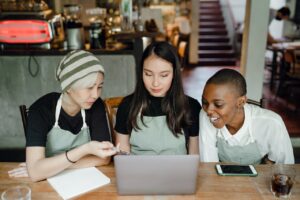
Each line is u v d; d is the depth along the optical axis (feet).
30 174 4.47
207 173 4.68
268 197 4.10
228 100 4.64
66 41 11.66
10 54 10.70
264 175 4.63
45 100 5.14
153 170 3.99
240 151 5.41
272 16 22.41
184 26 25.89
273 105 16.08
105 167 4.87
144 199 4.08
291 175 4.38
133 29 14.78
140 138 5.47
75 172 4.71
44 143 4.81
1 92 11.12
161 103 5.33
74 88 4.50
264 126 5.26
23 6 11.43
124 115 5.58
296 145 11.43
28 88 11.11
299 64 17.25
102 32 12.32
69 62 4.53
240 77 4.78
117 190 4.16
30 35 8.75
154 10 18.95
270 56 25.93
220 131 5.32
